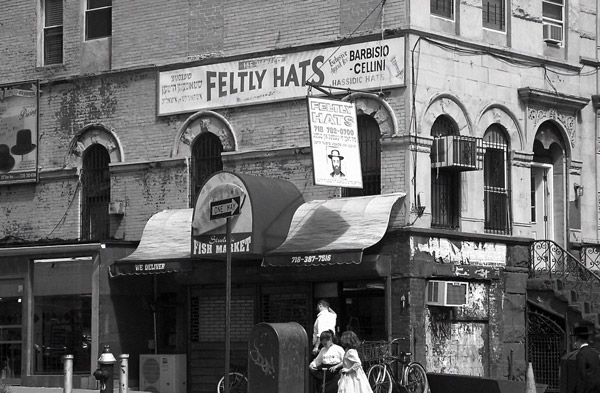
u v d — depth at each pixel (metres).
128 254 33.47
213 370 32.28
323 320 27.64
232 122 32.78
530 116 33.00
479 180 31.47
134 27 34.88
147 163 34.16
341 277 29.89
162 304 33.72
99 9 35.84
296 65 31.64
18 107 36.94
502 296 31.39
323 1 31.31
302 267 30.34
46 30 36.91
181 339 33.12
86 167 35.72
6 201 37.16
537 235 34.16
